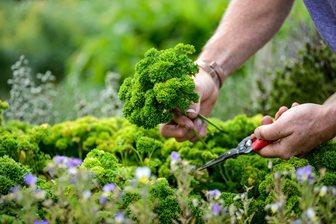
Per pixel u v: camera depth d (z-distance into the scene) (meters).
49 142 3.41
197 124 2.86
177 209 2.48
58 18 11.70
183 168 2.39
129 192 2.48
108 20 7.87
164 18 7.43
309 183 2.26
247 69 5.20
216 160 2.81
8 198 2.33
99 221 2.37
